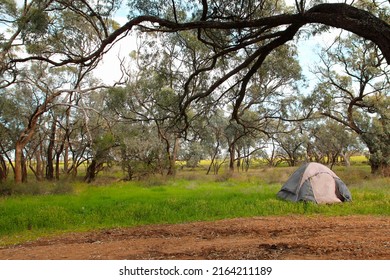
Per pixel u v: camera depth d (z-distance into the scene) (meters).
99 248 7.86
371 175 26.14
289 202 13.55
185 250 7.26
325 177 14.18
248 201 13.84
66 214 11.81
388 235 8.00
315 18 8.11
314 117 27.11
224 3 10.18
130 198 15.80
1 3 18.55
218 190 19.03
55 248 8.07
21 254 7.48
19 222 10.97
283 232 8.91
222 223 10.42
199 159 46.19
